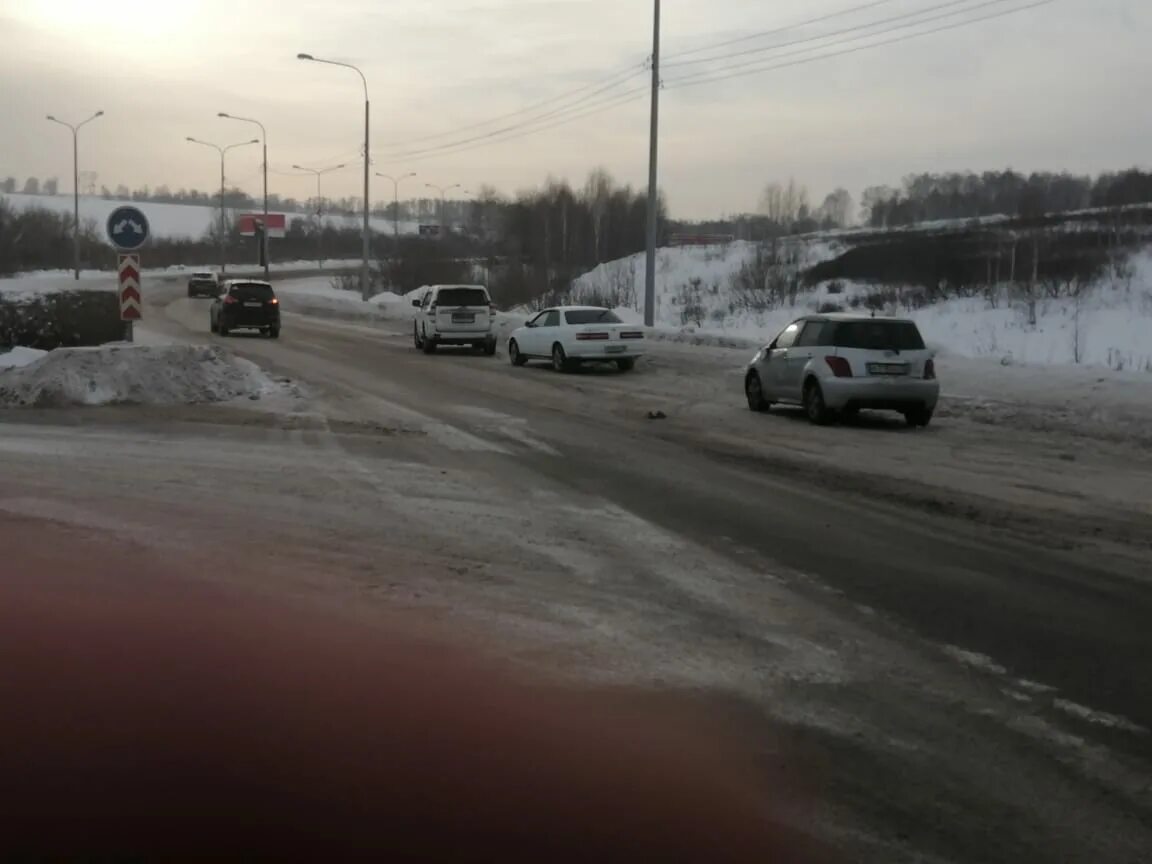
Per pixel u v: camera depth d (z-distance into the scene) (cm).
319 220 13562
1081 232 5738
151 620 665
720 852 398
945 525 944
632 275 6234
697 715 525
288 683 561
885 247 6178
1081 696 553
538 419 1672
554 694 550
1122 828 418
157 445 1338
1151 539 895
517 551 834
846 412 1673
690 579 759
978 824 421
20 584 742
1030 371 2012
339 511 973
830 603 707
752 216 13100
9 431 1439
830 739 498
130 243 1905
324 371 2402
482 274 7106
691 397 2034
